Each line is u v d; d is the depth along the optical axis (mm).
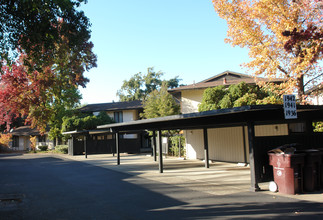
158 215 6488
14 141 45281
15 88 16703
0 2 8047
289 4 13820
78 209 7320
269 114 9000
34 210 7402
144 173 13781
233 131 17375
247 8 14898
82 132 25203
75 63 12211
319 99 20000
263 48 14820
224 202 7465
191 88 21844
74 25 9305
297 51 13469
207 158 15422
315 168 8445
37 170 16547
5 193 9789
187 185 10227
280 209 6547
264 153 9266
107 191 9570
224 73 26094
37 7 8031
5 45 8828
